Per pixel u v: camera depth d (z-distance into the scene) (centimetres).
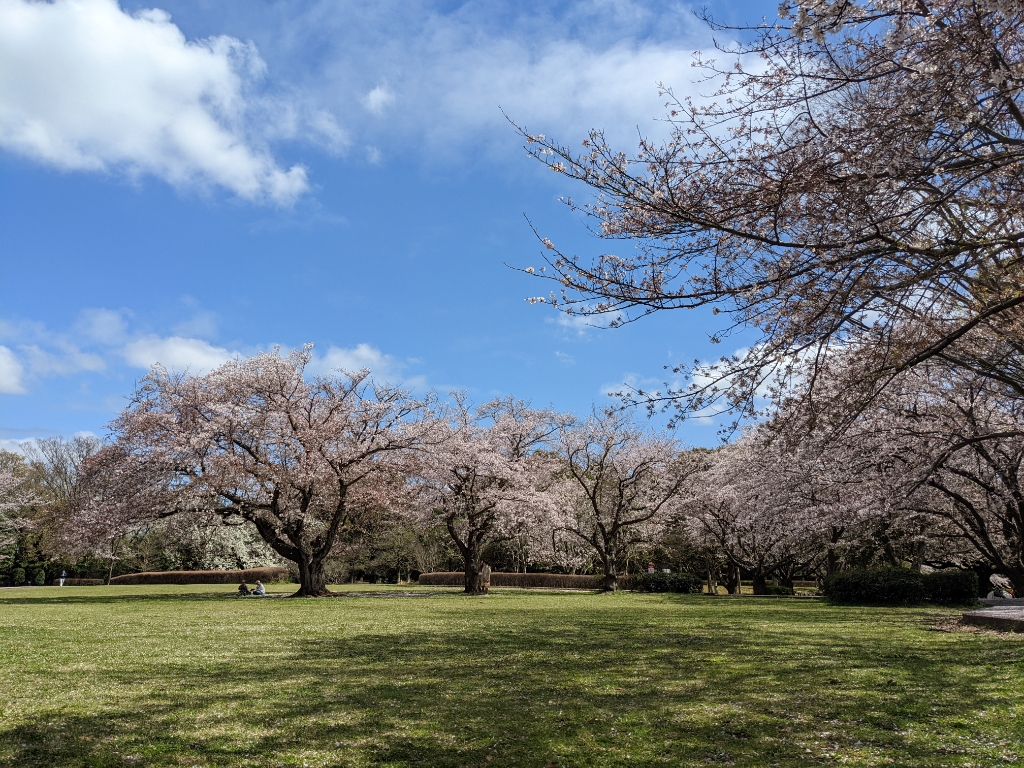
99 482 3020
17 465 5706
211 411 3081
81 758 572
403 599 2988
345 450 3272
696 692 827
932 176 721
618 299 769
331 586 4884
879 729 645
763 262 812
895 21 704
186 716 715
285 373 3156
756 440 1361
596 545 3850
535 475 3972
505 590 4056
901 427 1817
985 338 1034
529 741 621
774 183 728
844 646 1226
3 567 5516
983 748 577
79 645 1328
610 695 816
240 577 5372
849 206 697
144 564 5588
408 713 728
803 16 622
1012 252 819
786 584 4016
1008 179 747
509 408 4150
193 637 1465
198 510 3062
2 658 1148
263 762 564
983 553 2441
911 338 875
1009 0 556
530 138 762
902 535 2931
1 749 596
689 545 4272
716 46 773
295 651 1231
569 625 1705
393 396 3397
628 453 3903
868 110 729
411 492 3638
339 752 589
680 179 789
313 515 3559
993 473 2067
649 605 2542
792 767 543
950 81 640
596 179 766
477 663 1073
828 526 2598
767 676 929
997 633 1365
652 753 583
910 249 691
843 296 724
